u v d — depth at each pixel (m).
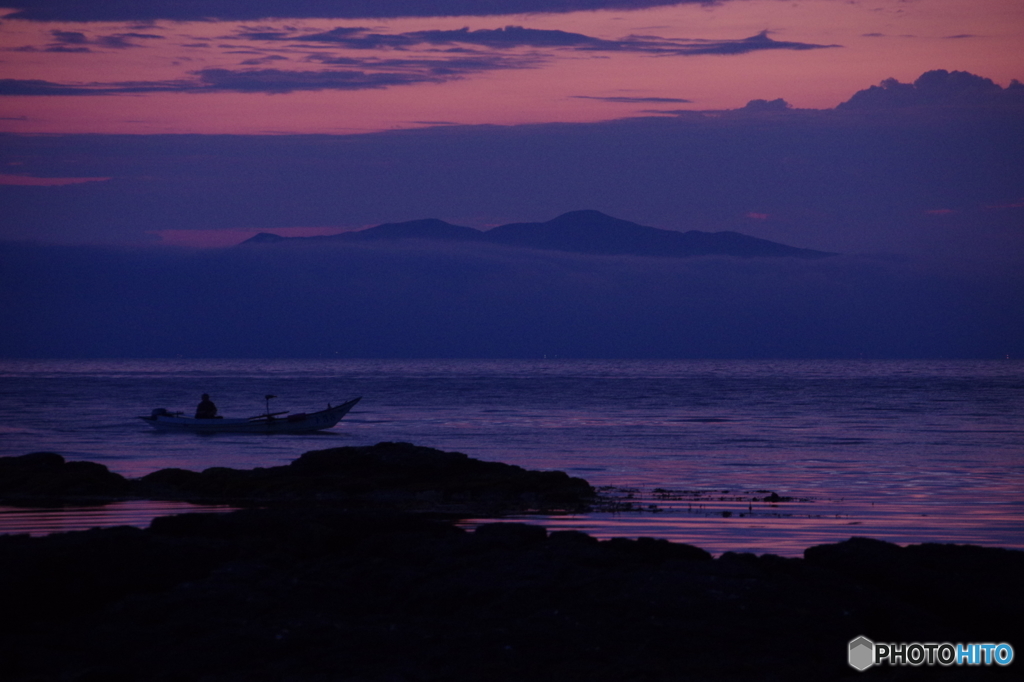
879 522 85.31
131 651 37.72
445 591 43.09
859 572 45.88
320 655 37.97
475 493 102.75
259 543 49.34
